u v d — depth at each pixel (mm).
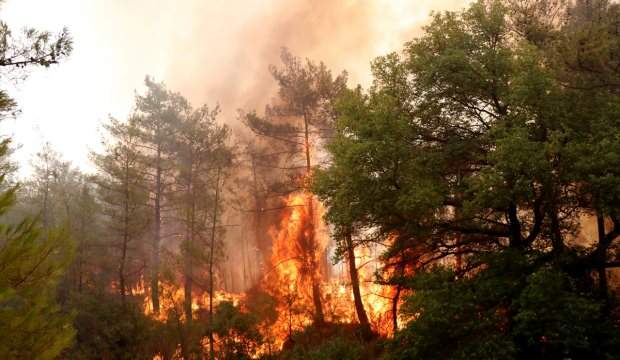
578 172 9867
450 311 10227
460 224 13031
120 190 23469
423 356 11016
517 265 10820
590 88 11461
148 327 16266
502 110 12359
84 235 24000
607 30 11289
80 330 15445
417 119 13688
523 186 9781
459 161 13172
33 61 6512
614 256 11984
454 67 12195
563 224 13062
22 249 4340
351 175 11852
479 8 12500
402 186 11703
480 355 9766
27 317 4273
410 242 13375
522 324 9594
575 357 10352
